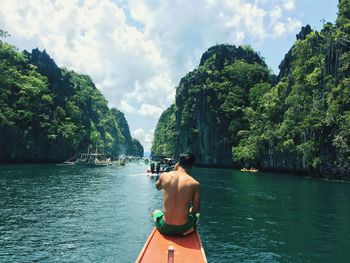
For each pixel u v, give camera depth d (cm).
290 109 7112
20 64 11631
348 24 6084
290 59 10119
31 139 10006
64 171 7100
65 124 11544
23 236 1748
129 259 1423
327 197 3194
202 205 2697
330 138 5628
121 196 3300
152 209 2562
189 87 13250
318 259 1398
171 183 662
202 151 11381
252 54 13588
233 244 1605
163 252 573
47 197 3111
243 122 10538
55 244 1617
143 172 7500
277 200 2981
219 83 11706
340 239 1689
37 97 10838
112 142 19712
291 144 6769
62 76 13288
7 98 9919
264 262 1362
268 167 8162
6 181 4403
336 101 5662
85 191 3662
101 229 1911
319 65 7544
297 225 1991
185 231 653
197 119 11694
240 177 5928
